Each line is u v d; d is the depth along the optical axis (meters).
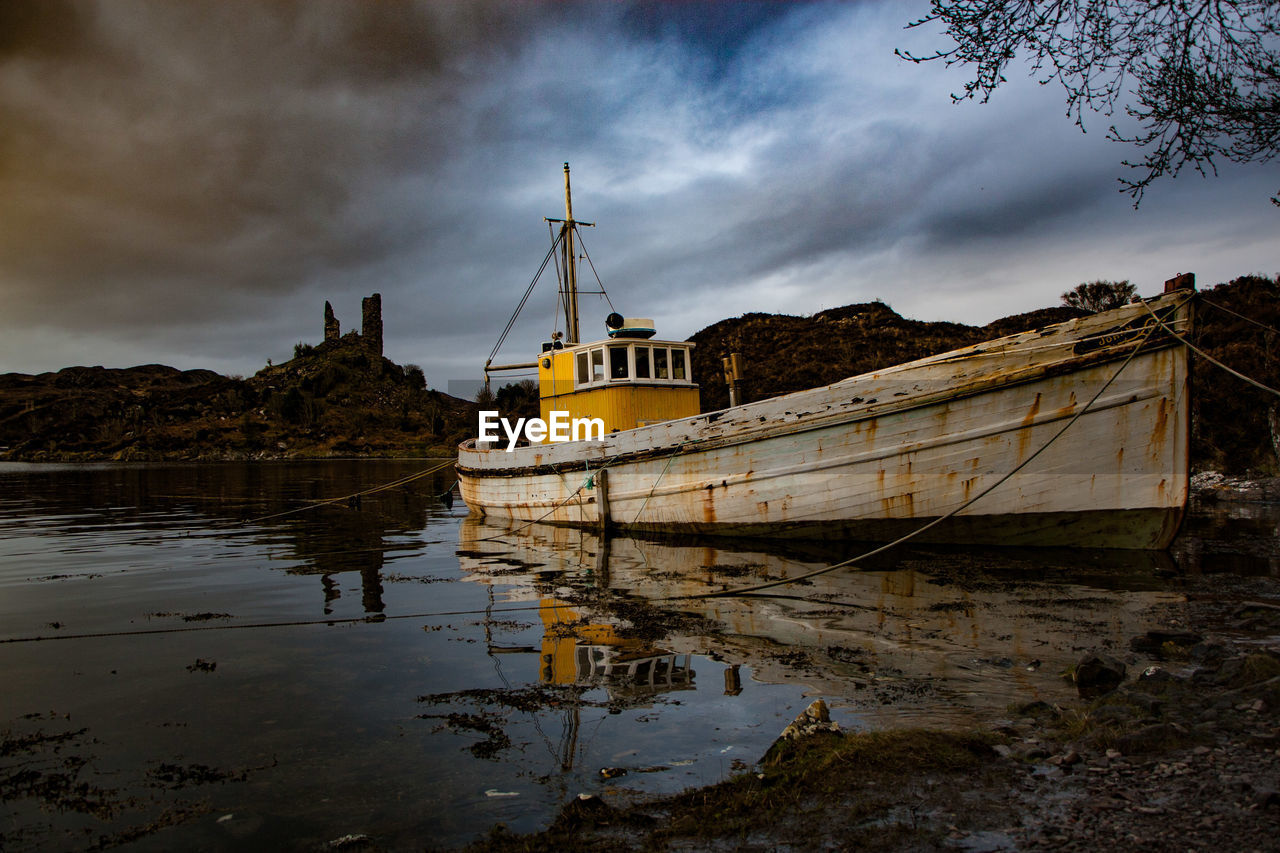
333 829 3.65
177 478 43.03
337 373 163.12
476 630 7.61
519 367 20.12
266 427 120.31
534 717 5.13
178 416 129.38
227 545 14.55
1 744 4.80
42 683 6.02
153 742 4.80
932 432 11.68
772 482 13.06
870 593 8.84
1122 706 4.74
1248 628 6.78
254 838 3.58
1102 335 10.73
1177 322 10.45
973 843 3.21
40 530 17.38
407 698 5.58
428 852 3.41
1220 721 4.37
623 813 3.70
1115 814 3.39
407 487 33.47
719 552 12.47
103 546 14.45
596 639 7.14
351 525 18.33
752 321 71.12
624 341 16.52
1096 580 9.16
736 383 15.31
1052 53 6.87
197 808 3.90
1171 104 6.91
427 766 4.36
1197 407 26.36
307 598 9.30
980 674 5.77
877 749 4.20
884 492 12.11
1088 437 10.88
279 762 4.46
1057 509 11.21
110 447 102.25
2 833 3.67
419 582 10.34
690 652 6.62
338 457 91.69
